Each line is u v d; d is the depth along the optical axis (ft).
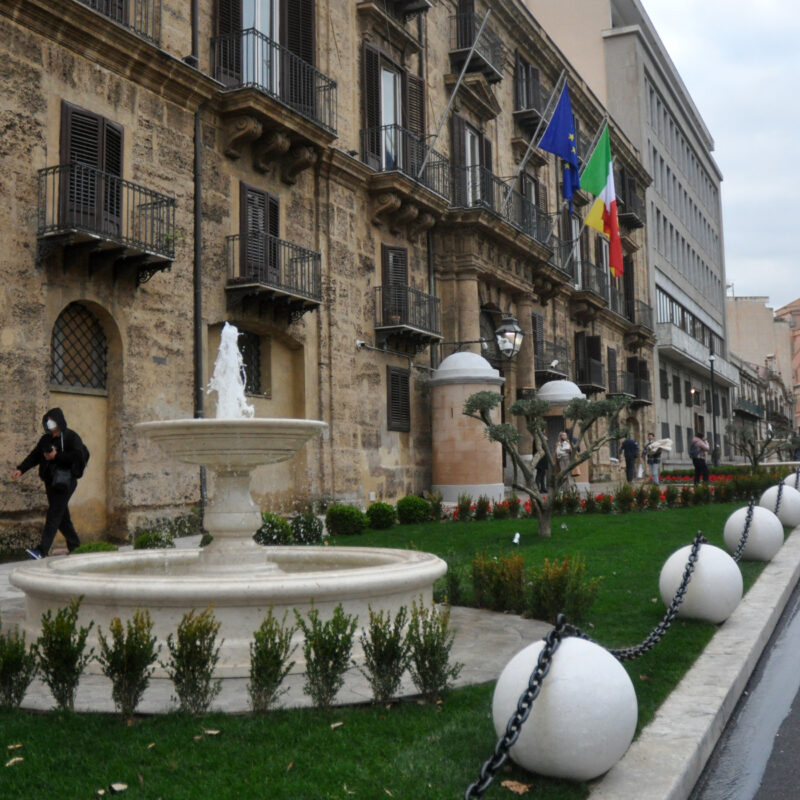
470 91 86.17
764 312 341.21
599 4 159.53
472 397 46.01
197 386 51.83
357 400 68.18
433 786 12.78
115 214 46.09
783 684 20.31
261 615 19.01
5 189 41.04
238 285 54.85
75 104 45.11
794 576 33.35
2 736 14.96
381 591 20.15
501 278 88.22
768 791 14.05
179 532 49.52
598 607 26.89
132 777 13.20
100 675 19.17
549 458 46.44
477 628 24.41
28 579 20.43
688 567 21.49
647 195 157.69
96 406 46.62
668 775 13.33
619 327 135.54
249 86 53.98
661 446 102.17
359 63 71.10
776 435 131.44
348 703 16.81
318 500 63.00
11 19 41.81
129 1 49.03
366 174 69.77
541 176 106.93
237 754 14.08
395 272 73.56
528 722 12.94
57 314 43.37
